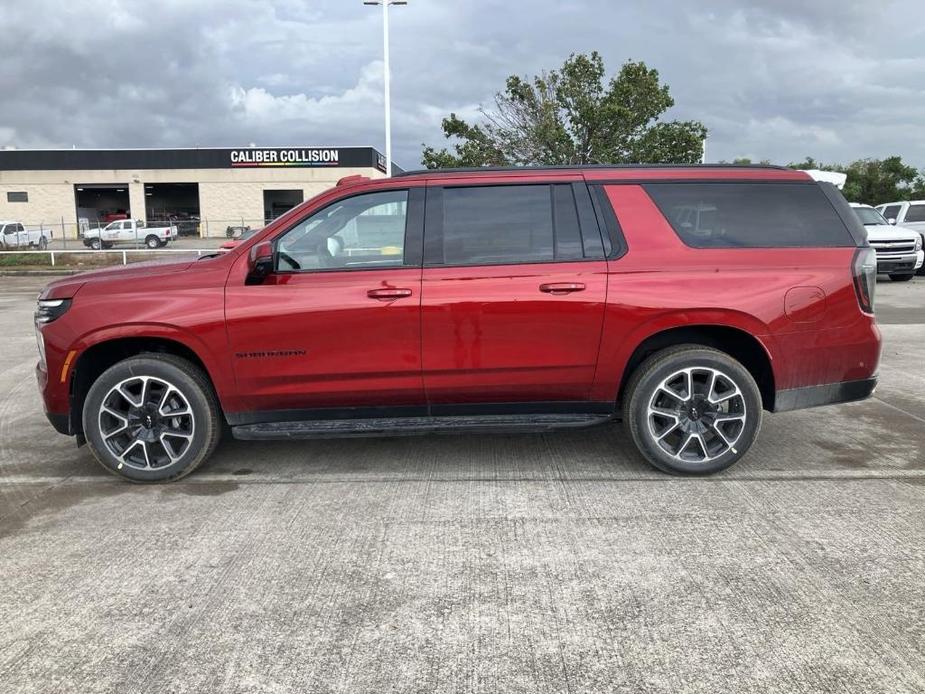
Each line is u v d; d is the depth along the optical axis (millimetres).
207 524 3723
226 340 4082
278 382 4145
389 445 5043
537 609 2861
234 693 2385
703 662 2506
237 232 34656
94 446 4246
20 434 5508
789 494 4016
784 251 4191
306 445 5066
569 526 3633
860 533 3494
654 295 4086
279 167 48250
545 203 4219
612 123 18500
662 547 3379
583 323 4098
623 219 4195
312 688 2402
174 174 48062
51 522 3783
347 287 4082
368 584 3080
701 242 4195
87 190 51156
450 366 4133
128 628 2766
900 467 4457
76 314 4129
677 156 18766
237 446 5055
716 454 4258
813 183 4332
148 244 36406
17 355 8875
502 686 2400
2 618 2850
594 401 4301
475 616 2818
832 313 4172
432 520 3738
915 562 3195
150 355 4207
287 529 3650
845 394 4305
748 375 4160
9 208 47844
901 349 8414
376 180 4270
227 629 2752
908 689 2350
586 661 2525
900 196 40469
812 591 2957
